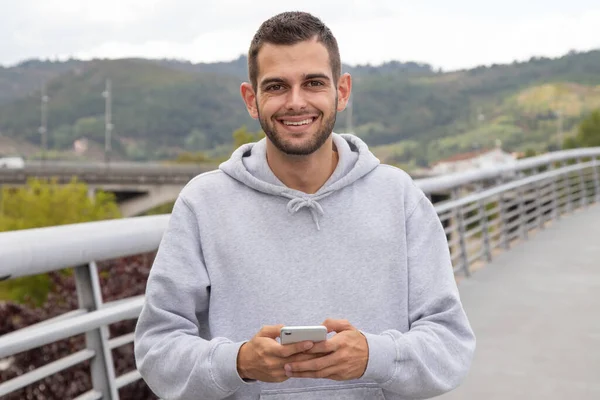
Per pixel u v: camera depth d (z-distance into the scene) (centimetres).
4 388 204
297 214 170
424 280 171
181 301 168
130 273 809
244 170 171
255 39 164
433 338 162
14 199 4684
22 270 192
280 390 169
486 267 821
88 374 676
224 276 169
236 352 154
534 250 941
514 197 1056
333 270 168
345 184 171
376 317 168
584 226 1188
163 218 256
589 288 711
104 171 5609
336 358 150
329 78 163
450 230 743
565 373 462
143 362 167
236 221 170
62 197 4662
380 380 158
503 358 493
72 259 211
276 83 162
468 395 423
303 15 164
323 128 165
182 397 162
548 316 605
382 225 171
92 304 227
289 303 166
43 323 208
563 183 1391
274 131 165
